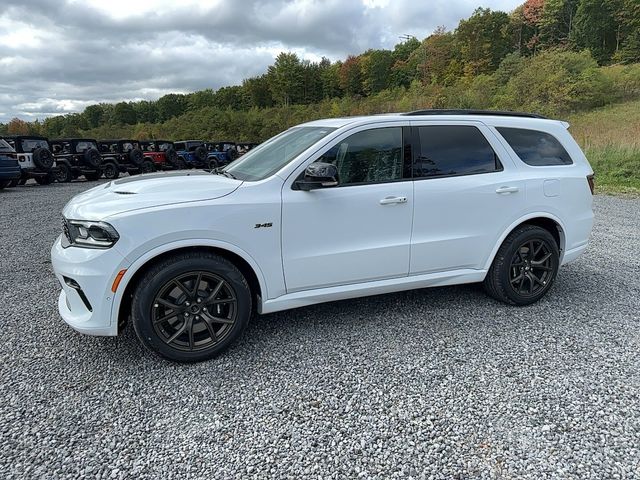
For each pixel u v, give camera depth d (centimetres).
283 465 205
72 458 210
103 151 1936
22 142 1502
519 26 7650
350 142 331
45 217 897
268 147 380
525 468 201
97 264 273
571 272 497
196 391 268
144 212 277
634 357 303
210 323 302
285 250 312
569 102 3803
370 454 212
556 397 256
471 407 248
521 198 379
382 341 330
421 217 347
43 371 291
